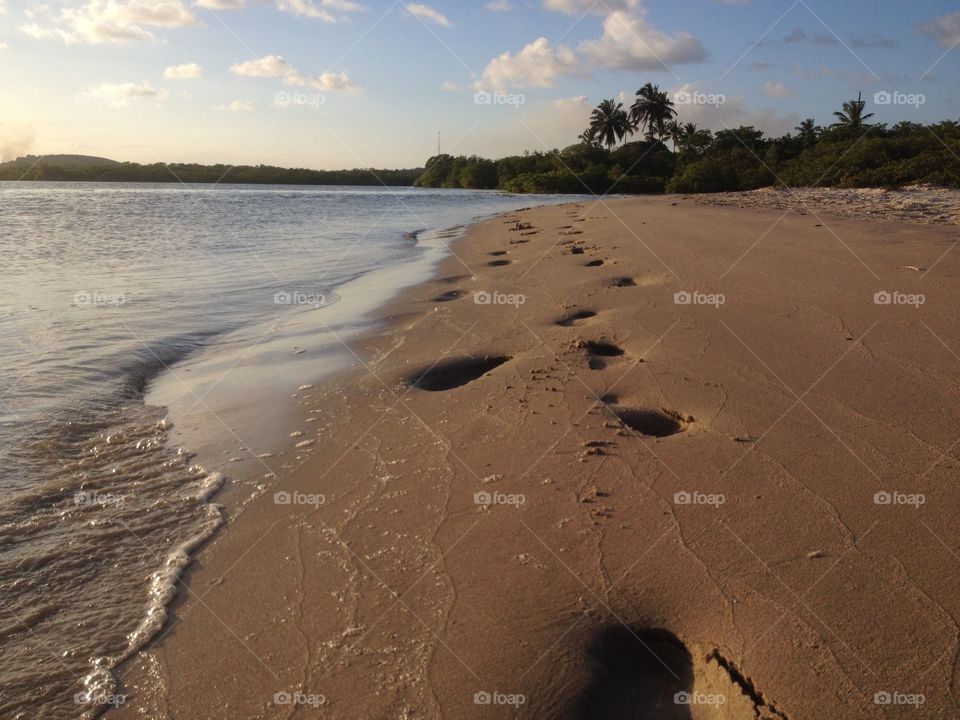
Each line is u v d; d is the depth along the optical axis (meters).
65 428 4.42
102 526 3.30
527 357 5.50
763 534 2.95
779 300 6.64
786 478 3.39
